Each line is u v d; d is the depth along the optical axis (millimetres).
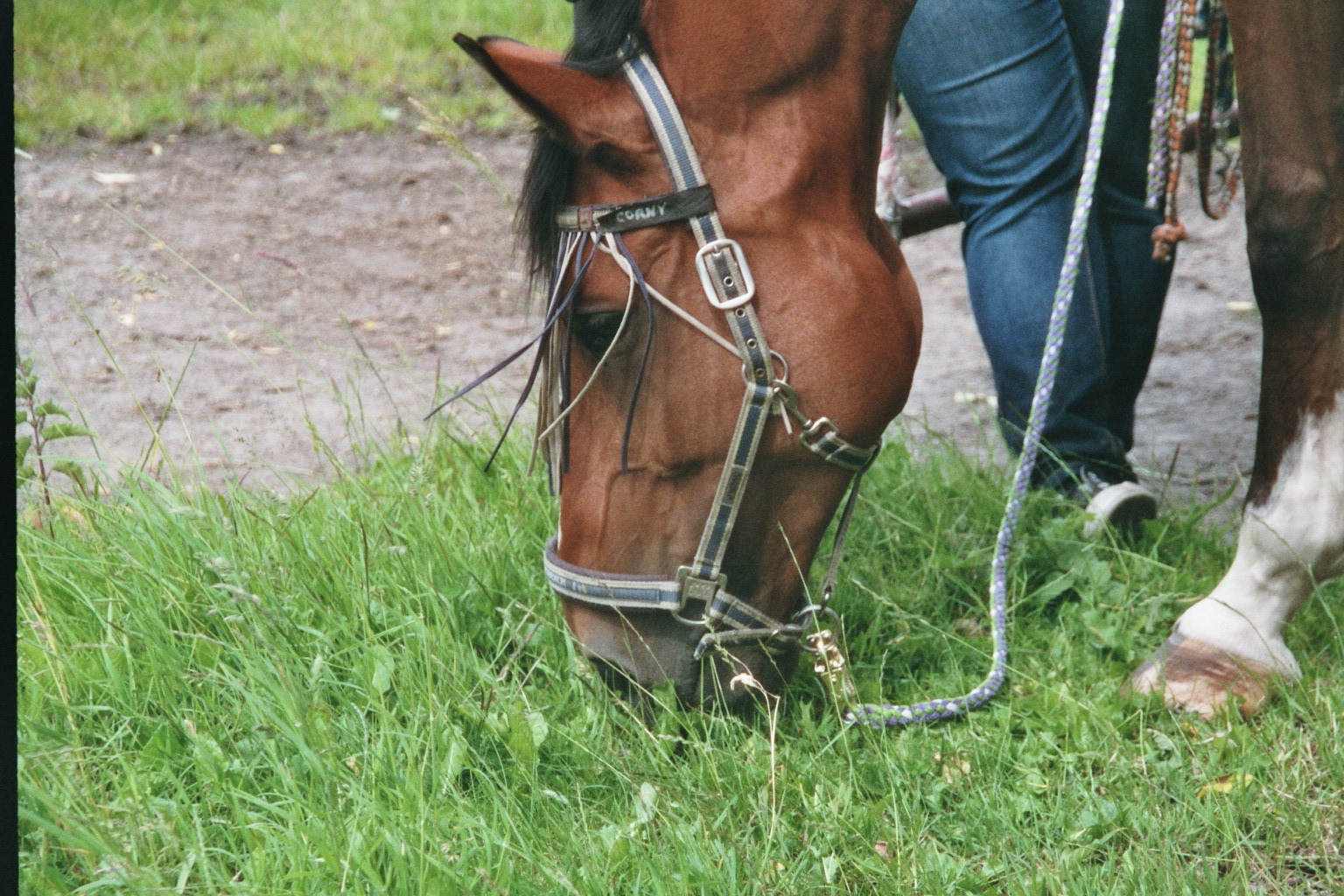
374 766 3172
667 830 3049
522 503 4590
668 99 2941
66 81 12383
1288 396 3580
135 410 6445
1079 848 3133
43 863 2748
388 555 4105
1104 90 3771
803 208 3025
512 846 2955
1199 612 3797
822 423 3062
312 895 2807
